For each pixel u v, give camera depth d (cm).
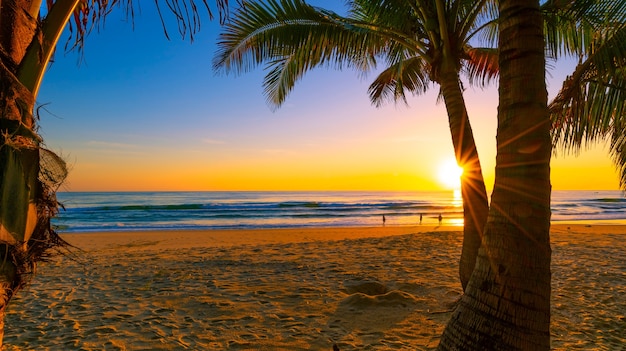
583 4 357
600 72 340
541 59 185
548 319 179
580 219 3008
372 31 481
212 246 1198
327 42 518
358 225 2558
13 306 532
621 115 386
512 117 185
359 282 657
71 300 567
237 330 446
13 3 136
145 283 666
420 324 462
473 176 446
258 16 485
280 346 402
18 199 121
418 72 751
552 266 802
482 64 683
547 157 183
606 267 792
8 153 120
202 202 5497
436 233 1425
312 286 640
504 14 192
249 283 662
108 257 927
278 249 1061
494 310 180
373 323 466
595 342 413
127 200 5978
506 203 185
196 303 548
